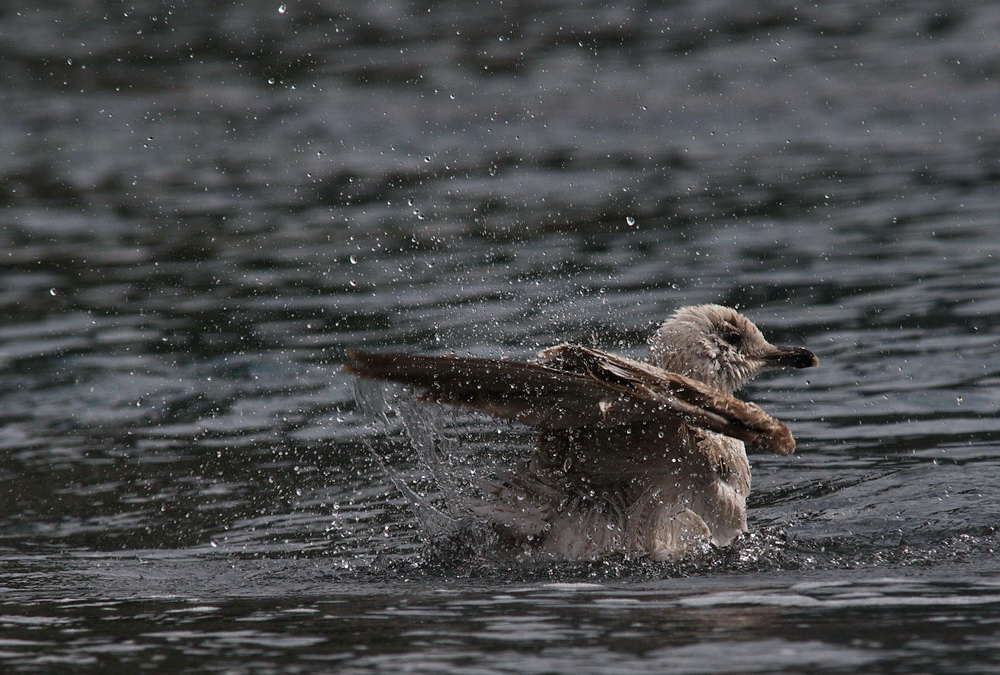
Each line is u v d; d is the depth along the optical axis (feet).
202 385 43.88
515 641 21.74
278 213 71.15
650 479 29.60
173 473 36.11
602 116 96.02
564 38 118.62
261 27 123.34
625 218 67.56
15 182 80.53
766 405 41.70
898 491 33.32
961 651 20.47
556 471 29.71
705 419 25.30
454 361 24.91
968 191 70.90
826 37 116.47
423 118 96.84
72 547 30.60
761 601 24.23
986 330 47.16
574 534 29.19
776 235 63.10
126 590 26.89
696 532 30.17
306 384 43.60
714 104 98.22
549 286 54.34
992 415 39.34
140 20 125.49
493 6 130.41
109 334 50.08
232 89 105.29
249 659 21.22
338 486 34.94
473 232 65.21
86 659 21.50
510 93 102.99
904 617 22.65
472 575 27.55
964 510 31.42
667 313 49.93
